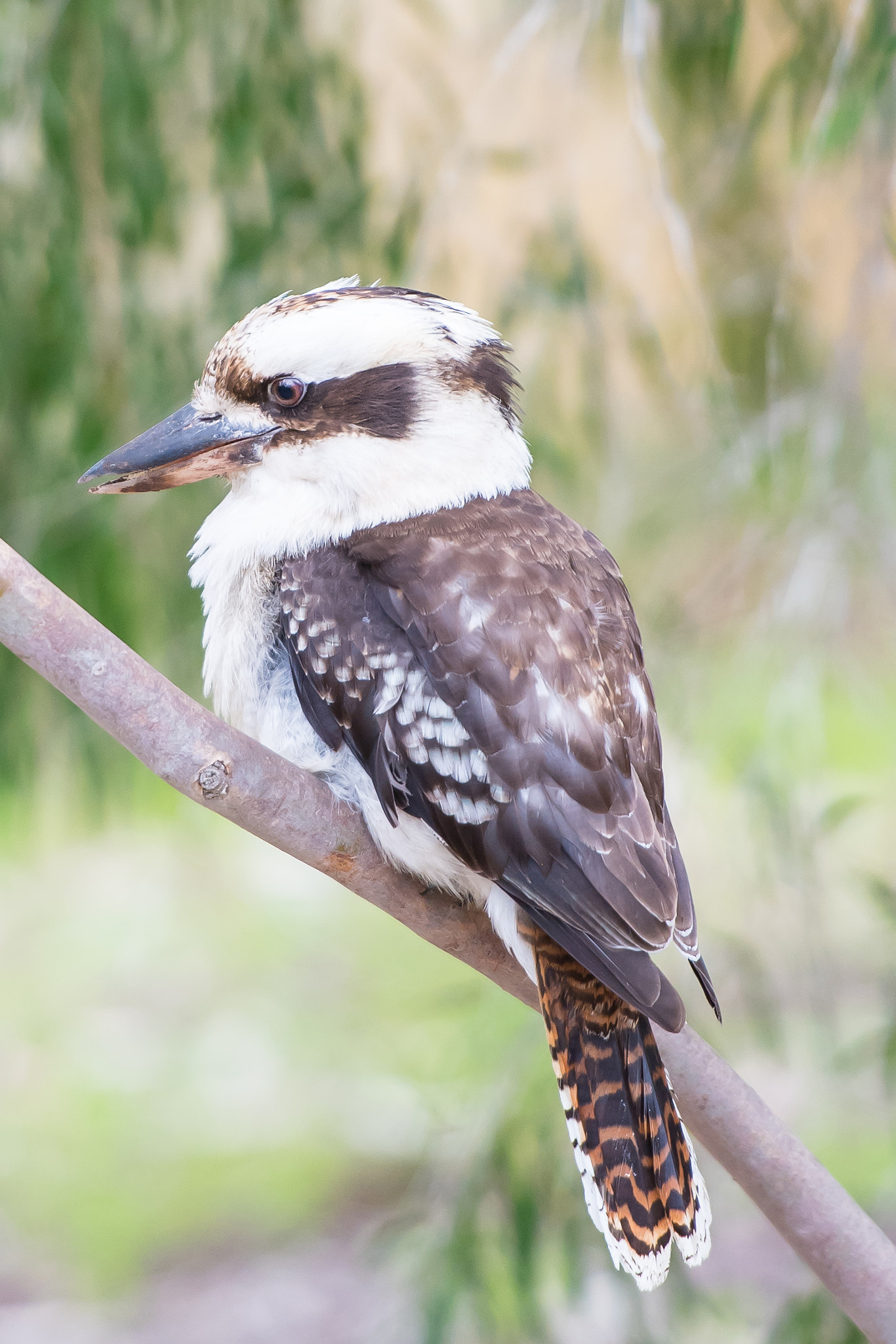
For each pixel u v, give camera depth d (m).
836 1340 7.49
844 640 8.55
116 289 8.87
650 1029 4.83
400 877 5.12
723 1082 4.86
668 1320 8.47
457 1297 7.79
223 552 5.68
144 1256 13.22
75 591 8.96
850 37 6.74
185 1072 15.59
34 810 10.59
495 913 5.07
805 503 8.07
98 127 8.59
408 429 5.51
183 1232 13.45
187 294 8.85
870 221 7.55
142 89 8.41
